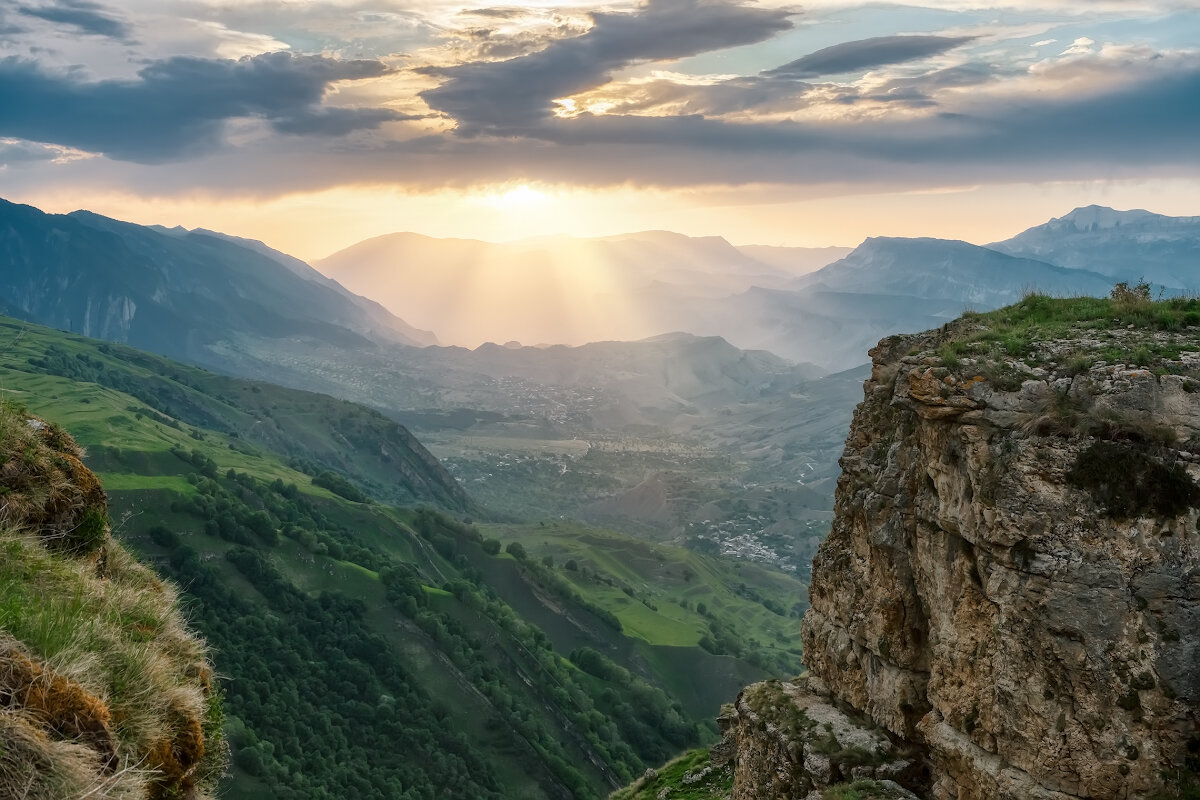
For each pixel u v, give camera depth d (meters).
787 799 23.72
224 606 137.88
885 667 22.84
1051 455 17.27
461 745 125.44
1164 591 15.75
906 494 22.28
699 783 36.56
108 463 174.62
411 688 136.12
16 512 13.17
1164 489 16.17
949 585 19.88
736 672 184.50
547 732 136.25
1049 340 19.92
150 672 10.38
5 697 8.14
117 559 15.03
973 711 18.48
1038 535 16.98
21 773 7.39
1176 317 19.84
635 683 163.50
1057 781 16.45
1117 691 15.78
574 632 192.38
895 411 24.80
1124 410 17.00
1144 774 15.50
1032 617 16.88
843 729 23.58
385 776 114.81
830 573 26.19
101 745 8.46
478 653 149.75
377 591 158.25
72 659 9.27
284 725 113.00
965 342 20.88
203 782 11.37
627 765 137.75
